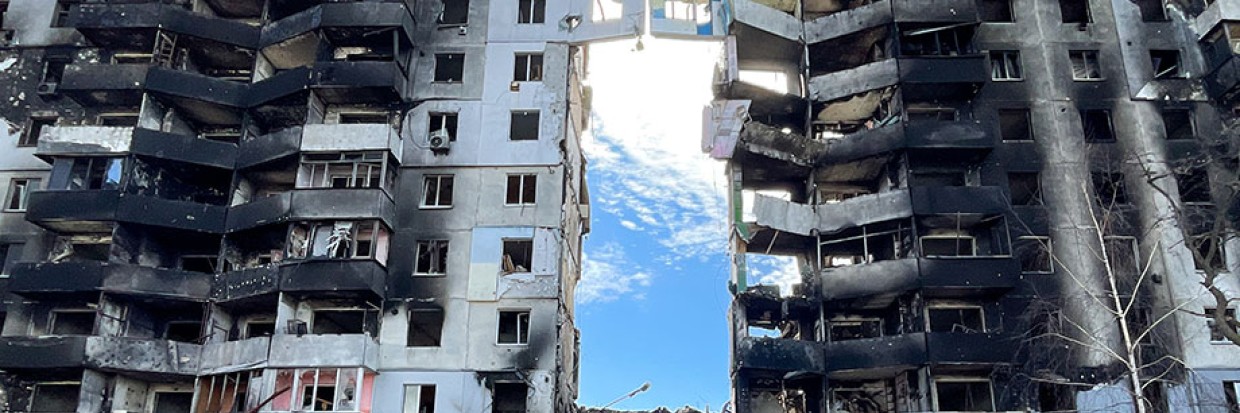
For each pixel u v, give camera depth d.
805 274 35.81
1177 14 38.44
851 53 40.50
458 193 35.16
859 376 35.03
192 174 36.75
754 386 35.72
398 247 34.31
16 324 34.00
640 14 37.56
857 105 38.88
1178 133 36.97
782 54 40.47
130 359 31.89
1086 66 37.78
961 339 32.19
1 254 35.59
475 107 36.66
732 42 38.09
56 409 33.34
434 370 32.19
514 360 32.16
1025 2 38.88
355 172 34.94
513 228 34.34
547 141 35.84
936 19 37.66
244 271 33.69
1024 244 34.28
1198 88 36.78
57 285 32.81
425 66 37.56
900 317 34.47
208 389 32.72
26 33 39.34
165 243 36.19
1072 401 31.55
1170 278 33.28
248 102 37.31
